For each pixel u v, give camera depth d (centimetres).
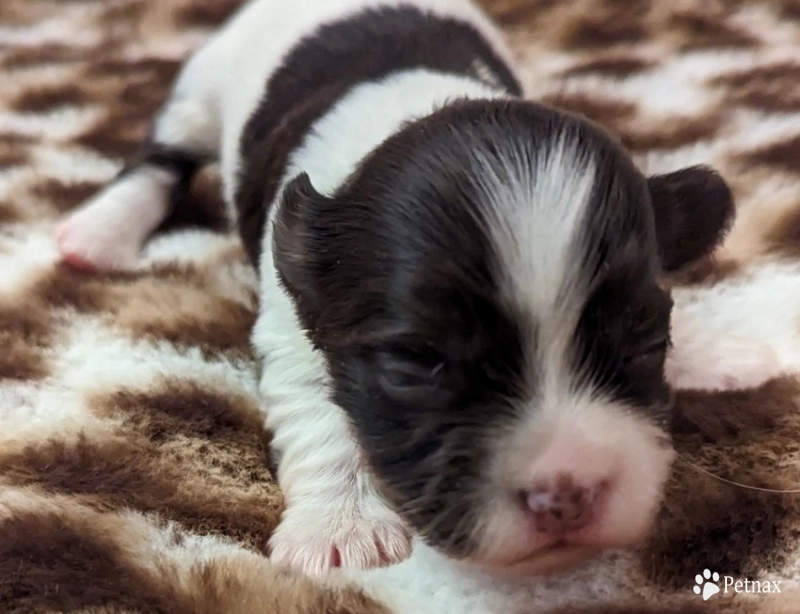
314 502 22
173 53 45
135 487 22
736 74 38
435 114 21
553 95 37
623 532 20
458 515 20
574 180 20
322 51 27
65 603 20
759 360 24
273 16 30
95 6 50
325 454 22
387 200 20
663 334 21
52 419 24
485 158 20
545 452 19
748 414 23
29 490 22
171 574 21
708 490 22
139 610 20
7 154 34
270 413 23
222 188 31
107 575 20
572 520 19
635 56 41
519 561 20
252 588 20
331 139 24
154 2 49
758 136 33
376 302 20
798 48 40
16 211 30
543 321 19
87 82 41
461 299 20
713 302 26
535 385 20
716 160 31
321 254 21
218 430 23
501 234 19
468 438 20
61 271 28
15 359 25
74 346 25
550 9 46
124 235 29
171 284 28
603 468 19
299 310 22
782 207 29
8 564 20
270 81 27
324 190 23
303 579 21
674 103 36
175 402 24
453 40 27
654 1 46
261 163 26
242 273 28
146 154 31
